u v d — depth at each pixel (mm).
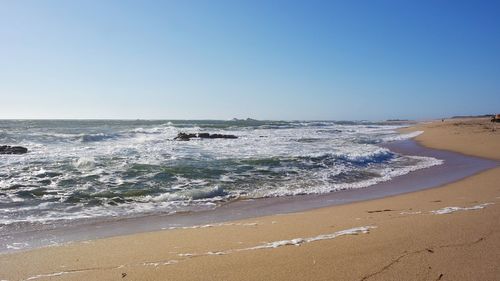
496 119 62750
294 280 4250
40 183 12531
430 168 17203
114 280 4570
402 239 5543
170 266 4977
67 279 4707
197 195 11109
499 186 11922
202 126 59906
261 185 12852
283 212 9391
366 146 26750
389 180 14133
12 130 40031
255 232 6891
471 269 4316
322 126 69125
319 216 8336
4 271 5094
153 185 12477
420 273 4258
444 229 5961
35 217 8828
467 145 27672
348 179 14273
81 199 10633
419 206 8922
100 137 31422
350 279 4195
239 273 4555
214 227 7578
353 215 8227
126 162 16703
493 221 6344
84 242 6652
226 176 14156
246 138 33344
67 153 19812
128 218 8820
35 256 5773
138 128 50031
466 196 10188
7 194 11086
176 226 8125
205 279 4418
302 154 20141
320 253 5137
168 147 23719
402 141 33031
